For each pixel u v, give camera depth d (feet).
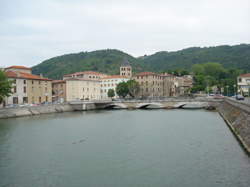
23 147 127.34
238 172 84.84
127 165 96.84
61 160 104.73
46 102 354.33
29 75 374.43
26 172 90.63
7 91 257.34
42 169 93.66
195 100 364.99
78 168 94.38
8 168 95.04
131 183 79.46
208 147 120.16
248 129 114.83
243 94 415.85
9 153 116.06
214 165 93.15
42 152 117.50
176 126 190.19
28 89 357.61
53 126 198.08
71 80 458.50
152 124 204.03
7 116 257.96
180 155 108.58
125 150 119.55
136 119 241.35
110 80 573.74
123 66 642.22
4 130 178.19
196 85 648.79
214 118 236.02
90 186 78.02
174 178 82.28
